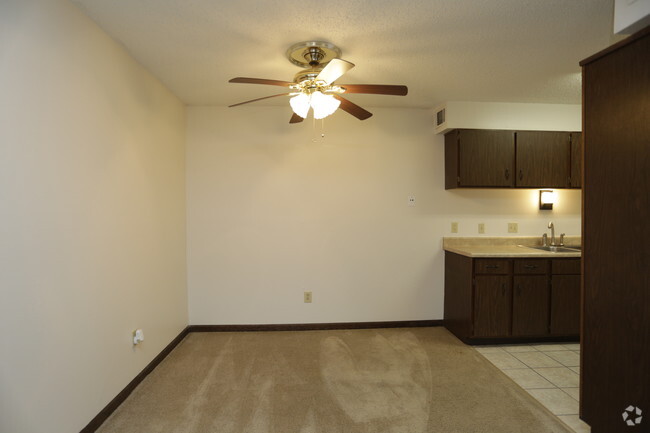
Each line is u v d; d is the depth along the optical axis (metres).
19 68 1.34
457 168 3.17
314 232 3.36
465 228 3.48
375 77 2.59
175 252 2.98
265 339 3.12
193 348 2.91
